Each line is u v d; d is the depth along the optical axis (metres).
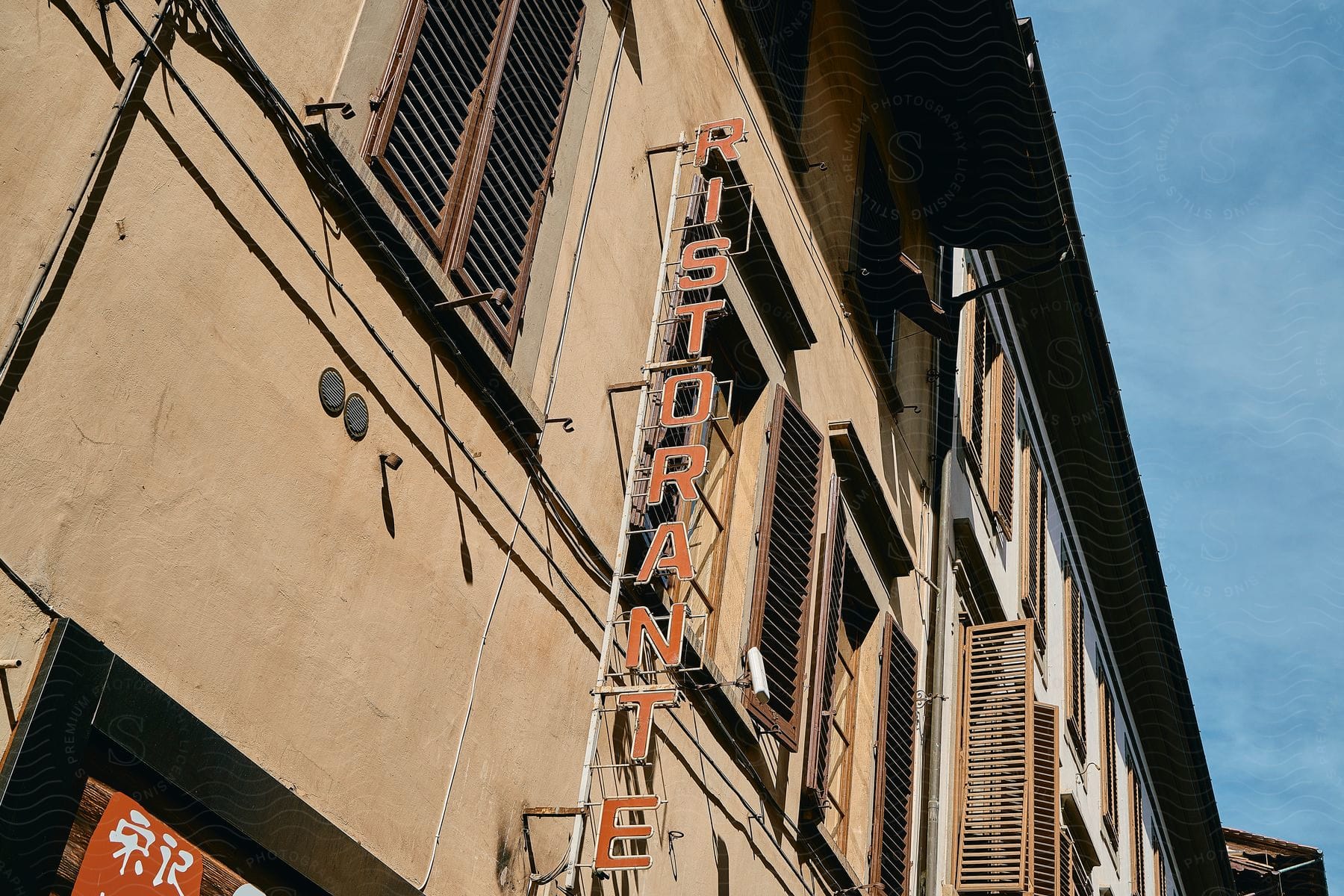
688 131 8.88
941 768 12.88
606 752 6.70
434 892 5.25
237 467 4.58
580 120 7.37
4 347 3.81
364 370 5.29
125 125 4.32
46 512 3.87
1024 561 17.70
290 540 4.77
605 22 7.87
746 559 8.80
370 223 5.38
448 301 5.72
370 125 5.51
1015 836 12.94
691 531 8.23
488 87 6.37
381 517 5.27
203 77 4.67
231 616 4.46
